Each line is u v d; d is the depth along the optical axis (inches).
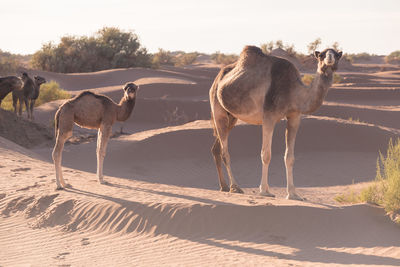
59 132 386.0
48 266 252.2
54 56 2628.0
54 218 332.5
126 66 2797.7
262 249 279.7
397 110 1204.5
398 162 399.9
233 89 405.7
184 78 2220.7
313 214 319.0
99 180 420.5
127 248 281.4
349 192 549.3
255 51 402.6
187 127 802.2
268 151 391.2
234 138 735.7
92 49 2726.4
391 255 271.0
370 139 741.3
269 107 381.1
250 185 612.7
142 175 644.7
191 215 314.3
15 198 368.2
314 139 744.3
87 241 294.8
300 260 261.9
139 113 1195.9
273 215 315.6
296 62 3284.9
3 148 609.0
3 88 786.8
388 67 3922.2
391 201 331.6
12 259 265.9
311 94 362.3
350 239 299.6
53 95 1323.8
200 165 693.9
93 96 398.6
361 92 1563.7
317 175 641.6
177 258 263.9
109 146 721.6
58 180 386.0
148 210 323.0
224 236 299.7
